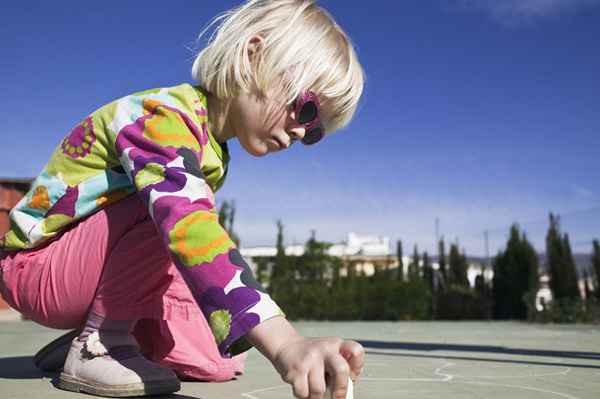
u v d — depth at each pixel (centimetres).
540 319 1277
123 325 144
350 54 136
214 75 132
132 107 129
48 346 187
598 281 2400
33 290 147
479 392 158
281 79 126
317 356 86
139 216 140
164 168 114
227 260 102
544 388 168
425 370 221
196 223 105
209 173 136
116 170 139
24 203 149
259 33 127
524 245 2066
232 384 172
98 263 141
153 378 136
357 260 3631
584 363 255
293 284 1942
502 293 2083
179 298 167
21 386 153
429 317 2062
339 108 135
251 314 95
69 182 143
